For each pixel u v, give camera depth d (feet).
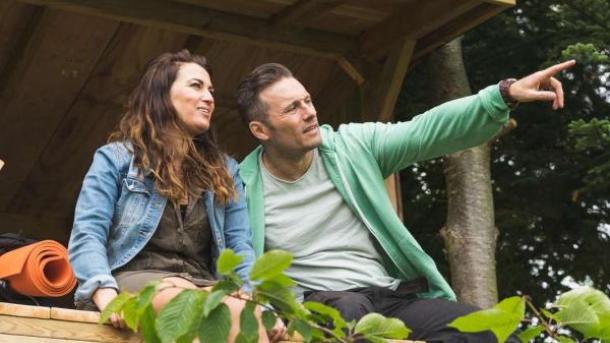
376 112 20.36
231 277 8.81
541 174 26.99
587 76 26.71
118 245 12.80
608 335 9.06
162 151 13.16
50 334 11.69
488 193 23.22
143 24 18.92
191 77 13.58
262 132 14.60
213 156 13.67
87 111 21.57
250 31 19.72
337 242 14.43
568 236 27.45
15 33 19.86
